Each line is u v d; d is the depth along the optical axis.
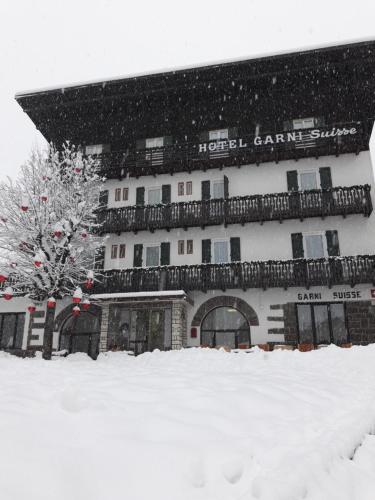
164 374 6.25
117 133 23.06
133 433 3.43
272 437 3.73
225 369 9.39
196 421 3.84
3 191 15.61
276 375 7.11
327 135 19.53
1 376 6.17
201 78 20.70
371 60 18.89
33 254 15.23
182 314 18.62
